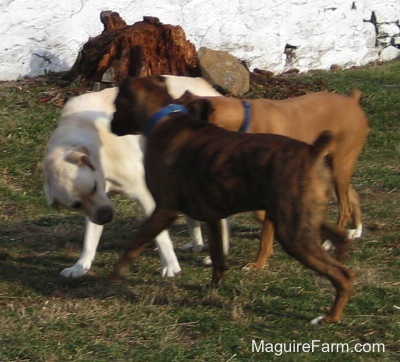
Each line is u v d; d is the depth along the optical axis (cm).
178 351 597
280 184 600
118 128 696
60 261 819
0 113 1168
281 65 1563
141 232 658
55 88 1279
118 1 1399
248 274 756
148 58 1271
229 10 1495
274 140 617
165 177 651
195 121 657
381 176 1088
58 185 697
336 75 1523
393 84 1491
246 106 748
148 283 740
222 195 628
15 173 1051
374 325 645
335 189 827
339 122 798
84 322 649
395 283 734
